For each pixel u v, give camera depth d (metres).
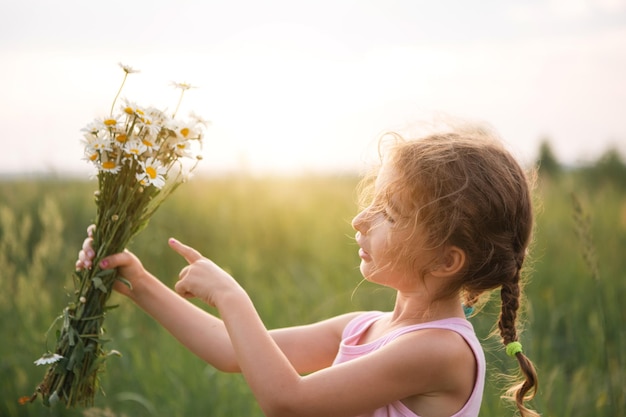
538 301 4.50
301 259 5.94
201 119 1.82
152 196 1.88
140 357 3.64
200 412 3.32
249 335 1.63
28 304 4.06
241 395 3.38
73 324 1.86
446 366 1.58
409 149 1.66
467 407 1.60
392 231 1.64
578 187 7.96
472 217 1.60
